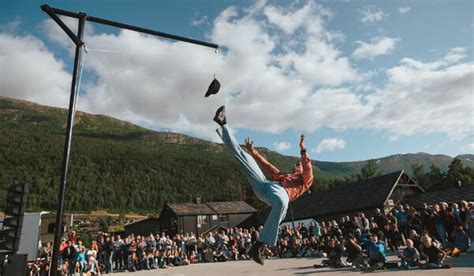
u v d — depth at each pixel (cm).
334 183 9244
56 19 715
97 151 17412
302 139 509
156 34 776
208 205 5647
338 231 1923
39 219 2230
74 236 1797
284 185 482
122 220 10494
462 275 952
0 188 11819
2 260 980
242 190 11844
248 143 522
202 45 801
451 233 1474
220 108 486
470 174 6662
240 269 1672
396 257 1494
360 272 1245
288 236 2331
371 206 4000
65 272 1672
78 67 733
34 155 15012
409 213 1664
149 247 2142
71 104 723
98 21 750
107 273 1977
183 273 1680
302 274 1313
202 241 2470
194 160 19012
